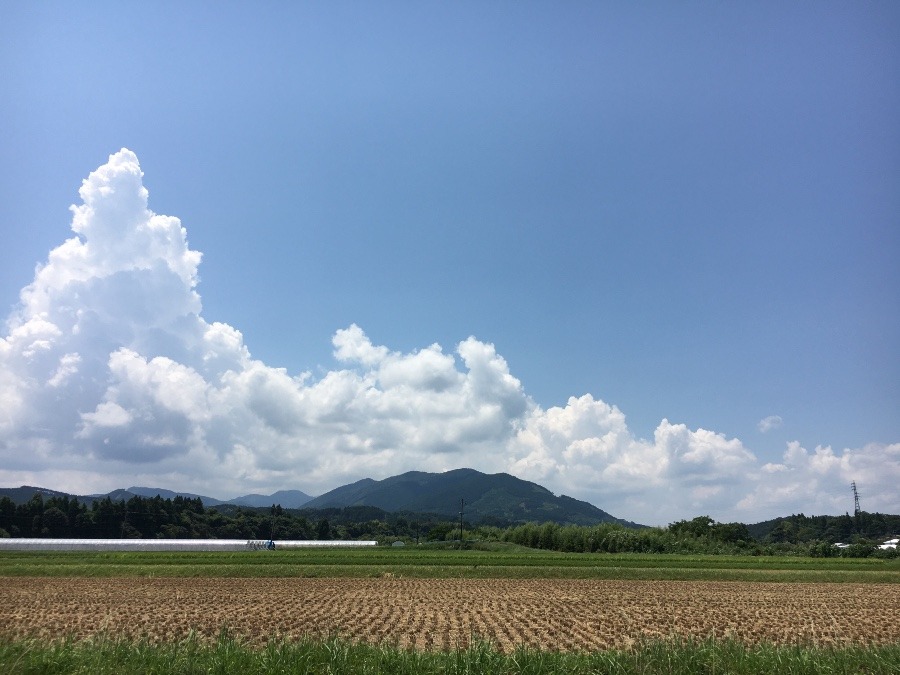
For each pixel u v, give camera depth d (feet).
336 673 54.70
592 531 399.24
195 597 137.39
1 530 458.50
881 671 60.39
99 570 187.01
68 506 519.19
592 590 165.89
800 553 391.24
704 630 105.19
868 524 613.93
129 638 70.54
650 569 217.77
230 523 604.90
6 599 132.05
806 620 119.96
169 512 569.64
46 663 55.26
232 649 60.64
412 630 98.63
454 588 164.04
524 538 424.05
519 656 58.80
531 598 144.66
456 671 55.36
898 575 220.02
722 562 267.59
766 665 60.80
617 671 57.36
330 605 127.75
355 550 335.88
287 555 259.19
